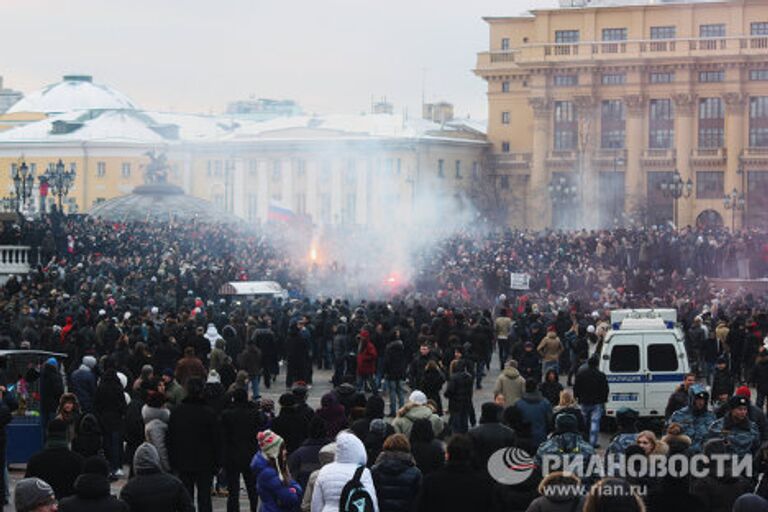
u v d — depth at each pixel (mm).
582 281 85625
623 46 172250
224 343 47438
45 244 84688
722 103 169000
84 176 192250
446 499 21312
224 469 31328
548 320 60188
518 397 36281
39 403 35219
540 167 176250
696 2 171250
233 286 71938
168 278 73062
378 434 26047
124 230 102250
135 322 50719
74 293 69875
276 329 58594
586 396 38281
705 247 92875
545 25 178500
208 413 27344
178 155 192625
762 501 19438
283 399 28078
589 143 173375
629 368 42625
